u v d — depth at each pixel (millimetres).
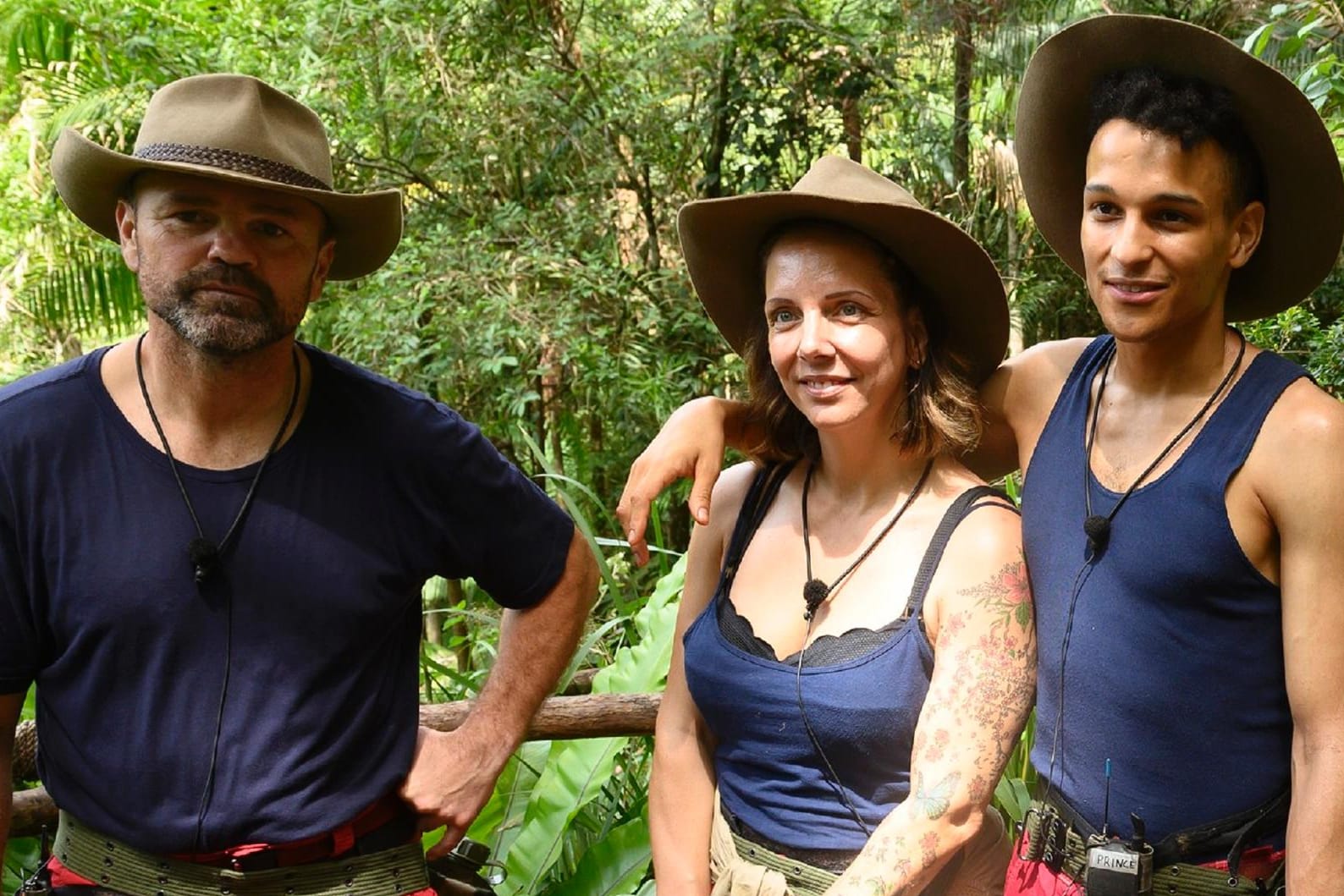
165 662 1736
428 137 7211
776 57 7199
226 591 1751
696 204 1946
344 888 1811
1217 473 1573
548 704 2285
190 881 1753
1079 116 1823
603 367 6352
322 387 1840
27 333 8250
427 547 1879
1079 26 1719
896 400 1901
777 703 1814
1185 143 1569
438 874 2049
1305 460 1525
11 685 1793
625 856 2348
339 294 6941
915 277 1901
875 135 7305
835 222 1865
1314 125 1595
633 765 2748
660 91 7156
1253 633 1575
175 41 7176
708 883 1938
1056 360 1882
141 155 1739
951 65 7094
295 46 7133
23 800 2080
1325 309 4152
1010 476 2633
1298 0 3613
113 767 1744
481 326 6426
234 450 1784
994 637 1760
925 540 1840
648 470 1984
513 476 1947
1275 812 1585
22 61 7691
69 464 1755
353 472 1822
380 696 1841
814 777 1804
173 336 1746
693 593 2049
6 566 1757
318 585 1779
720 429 2023
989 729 1733
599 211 7164
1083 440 1728
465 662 3967
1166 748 1606
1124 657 1624
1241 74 1590
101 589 1731
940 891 1847
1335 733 1503
